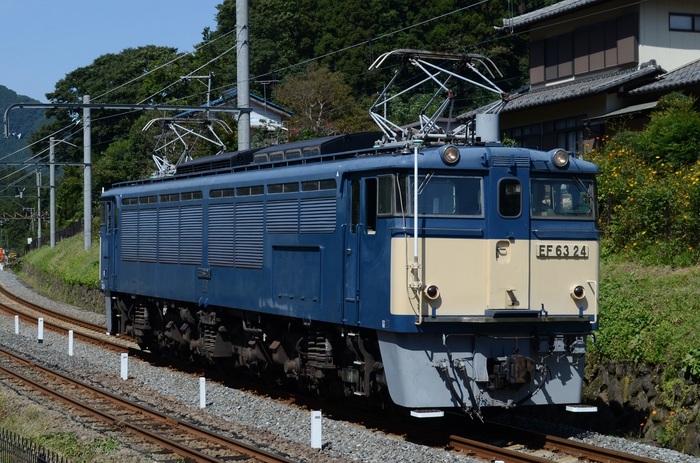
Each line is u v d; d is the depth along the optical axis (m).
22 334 26.64
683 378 12.84
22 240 94.38
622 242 18.27
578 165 12.39
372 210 12.33
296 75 51.41
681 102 20.98
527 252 11.97
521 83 46.34
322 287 13.36
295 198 14.16
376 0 52.94
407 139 13.21
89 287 37.47
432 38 48.88
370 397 13.25
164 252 18.95
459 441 11.59
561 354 12.09
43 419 13.93
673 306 14.30
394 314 11.60
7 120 21.25
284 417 13.68
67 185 66.94
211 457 10.95
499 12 48.47
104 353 21.88
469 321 11.56
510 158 12.02
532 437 11.80
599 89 24.23
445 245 11.71
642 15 25.50
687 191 17.03
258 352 16.03
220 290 16.56
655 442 12.73
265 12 58.53
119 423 13.33
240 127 21.19
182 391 16.36
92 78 69.44
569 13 27.27
